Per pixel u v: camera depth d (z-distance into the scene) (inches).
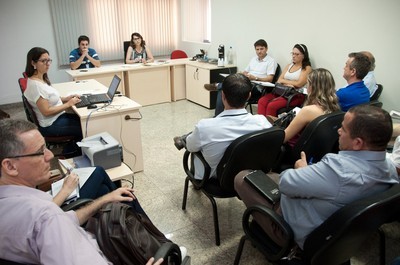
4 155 38.4
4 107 204.1
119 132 107.4
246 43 192.7
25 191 38.9
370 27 129.9
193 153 76.6
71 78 180.5
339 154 46.0
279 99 144.8
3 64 198.2
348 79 97.7
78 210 53.2
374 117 42.1
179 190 104.3
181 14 251.4
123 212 46.2
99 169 73.5
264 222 56.4
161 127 164.7
